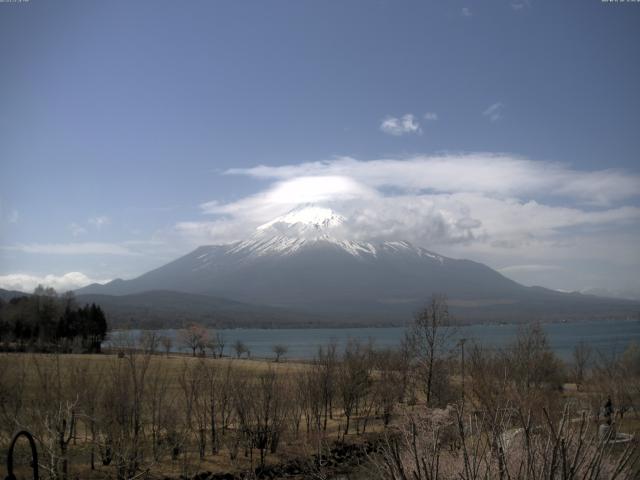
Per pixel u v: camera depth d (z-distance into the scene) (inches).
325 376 1913.1
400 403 1872.5
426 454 510.6
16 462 1130.7
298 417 1840.6
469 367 1718.8
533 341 2192.4
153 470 1334.9
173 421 1462.8
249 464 1466.5
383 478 525.0
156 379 1552.7
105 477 1212.5
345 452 1515.7
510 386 1099.3
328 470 1352.1
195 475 1350.9
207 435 1658.5
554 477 431.5
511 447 489.1
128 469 1240.8
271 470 1440.7
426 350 1850.4
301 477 1397.6
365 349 3198.8
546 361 1961.1
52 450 1015.6
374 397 1932.8
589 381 1877.5
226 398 1662.2
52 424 1095.6
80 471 1237.1
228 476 1393.9
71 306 5885.8
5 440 1168.2
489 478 457.7
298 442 1617.9
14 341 4271.7
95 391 1311.5
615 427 501.4
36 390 1243.8
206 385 1669.5
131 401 1392.7
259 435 1488.7
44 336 4060.0
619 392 1298.0
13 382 1234.0
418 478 460.8
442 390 1685.5
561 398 1418.6
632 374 2105.1
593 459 434.3
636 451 490.9
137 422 1334.9
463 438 475.2
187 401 1589.6
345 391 1862.7
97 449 1318.9
